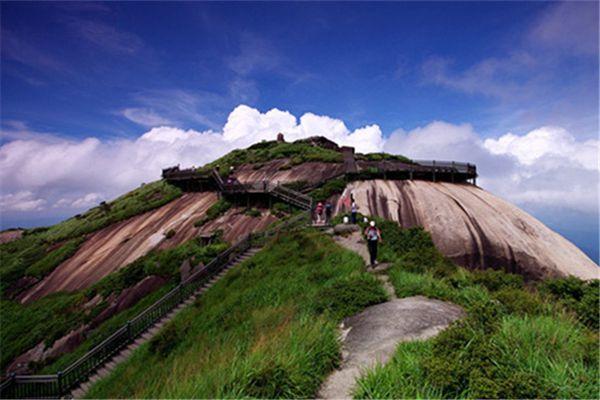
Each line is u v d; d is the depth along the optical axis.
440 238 21.20
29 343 19.55
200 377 5.42
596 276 19.91
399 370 4.74
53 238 35.97
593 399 3.98
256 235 21.11
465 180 31.69
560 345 5.25
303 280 12.65
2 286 28.66
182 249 23.69
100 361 13.52
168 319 14.98
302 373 5.25
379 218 20.77
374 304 8.95
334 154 39.62
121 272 23.16
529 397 4.01
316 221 22.50
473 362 4.53
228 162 44.69
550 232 24.11
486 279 10.68
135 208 34.84
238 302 12.88
